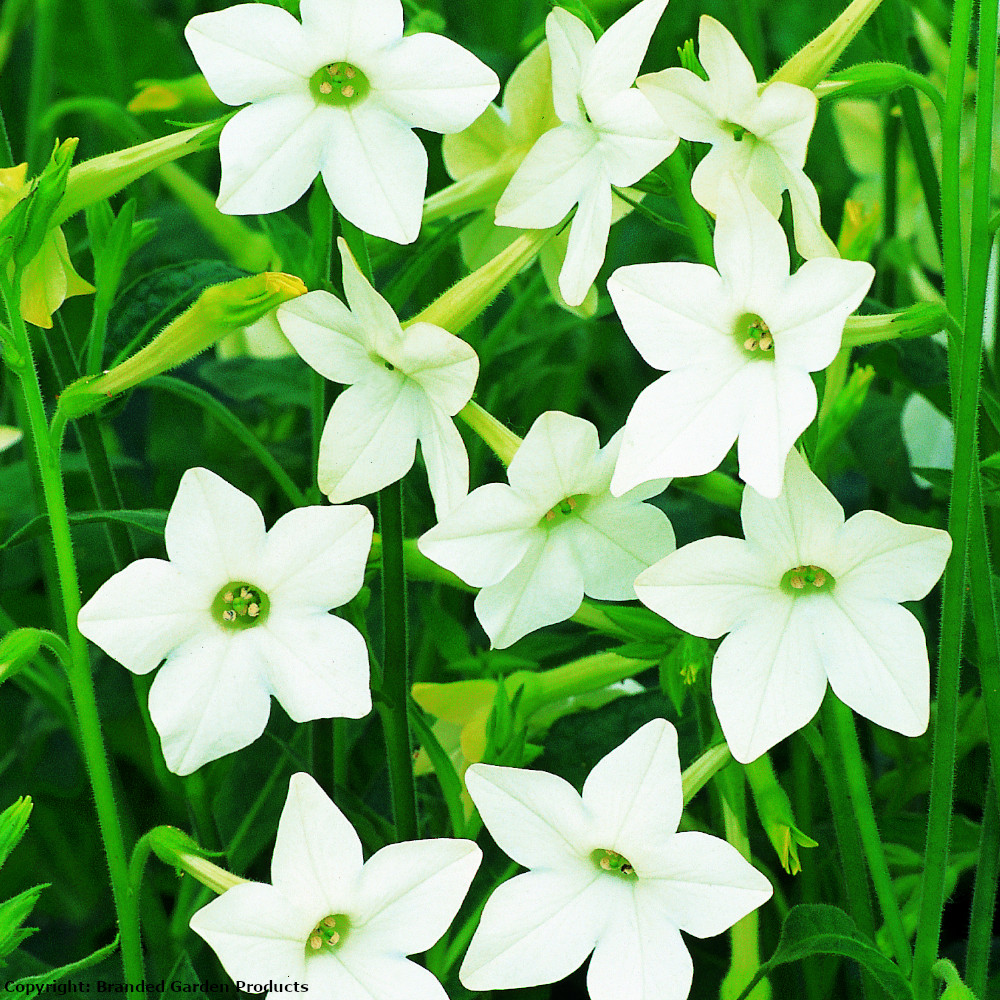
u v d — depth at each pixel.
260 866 0.68
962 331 0.54
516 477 0.54
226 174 0.54
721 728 0.56
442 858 0.54
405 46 0.54
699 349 0.54
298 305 0.55
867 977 0.58
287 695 0.55
